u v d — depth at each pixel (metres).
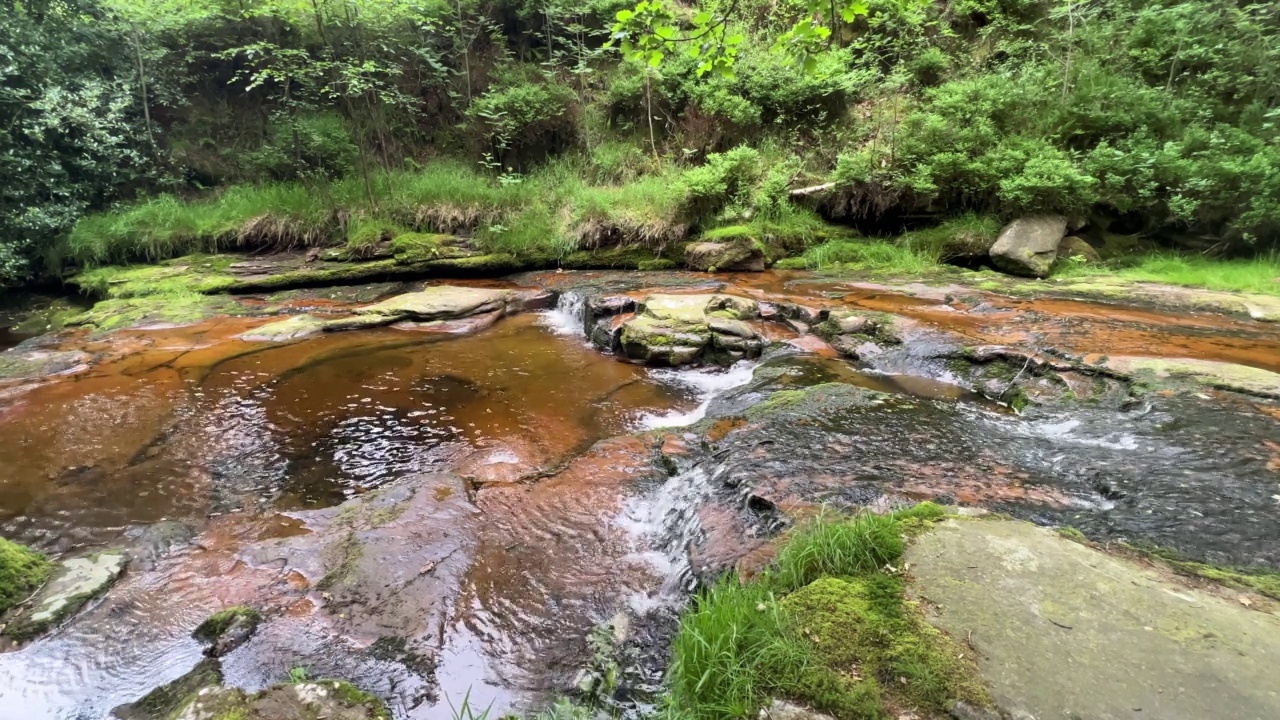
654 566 3.36
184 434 4.96
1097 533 2.91
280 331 7.27
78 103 10.55
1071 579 2.37
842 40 12.48
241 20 12.14
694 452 4.30
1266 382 4.39
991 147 9.40
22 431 4.91
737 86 11.84
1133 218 9.73
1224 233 9.08
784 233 10.16
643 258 10.45
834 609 2.23
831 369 5.81
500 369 6.45
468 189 11.24
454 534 3.57
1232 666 1.91
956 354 5.58
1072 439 4.11
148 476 4.33
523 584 3.19
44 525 3.71
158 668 2.65
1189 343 5.48
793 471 3.68
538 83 12.80
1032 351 5.33
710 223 10.45
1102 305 6.98
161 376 6.04
